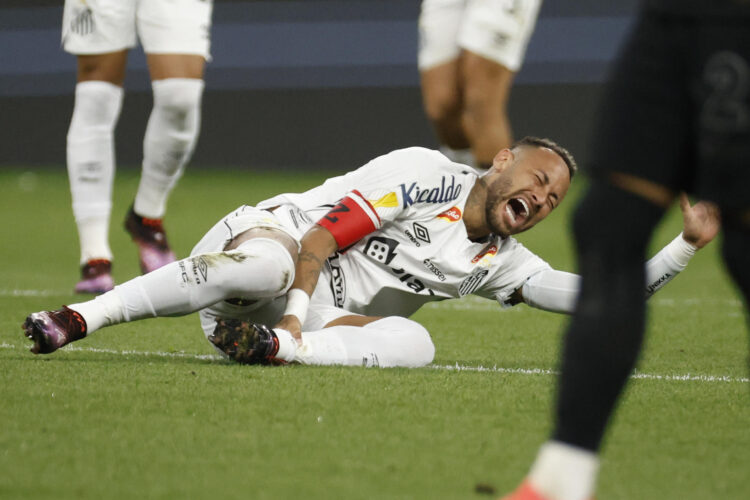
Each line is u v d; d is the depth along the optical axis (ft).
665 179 18.63
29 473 21.34
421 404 28.53
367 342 34.32
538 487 18.38
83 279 59.00
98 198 58.80
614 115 18.79
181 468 21.88
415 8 160.15
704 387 33.30
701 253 96.63
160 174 59.26
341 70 162.81
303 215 36.76
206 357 37.17
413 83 159.22
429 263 36.01
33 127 168.45
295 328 33.45
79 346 40.52
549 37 151.84
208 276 33.04
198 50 57.31
